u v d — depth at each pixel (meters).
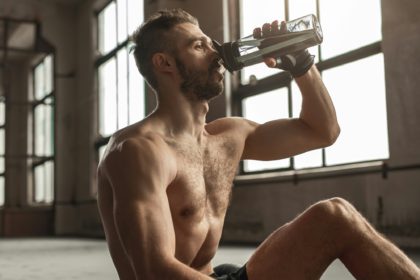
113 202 1.34
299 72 1.56
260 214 7.66
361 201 6.12
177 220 1.37
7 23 13.30
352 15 6.66
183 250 1.38
